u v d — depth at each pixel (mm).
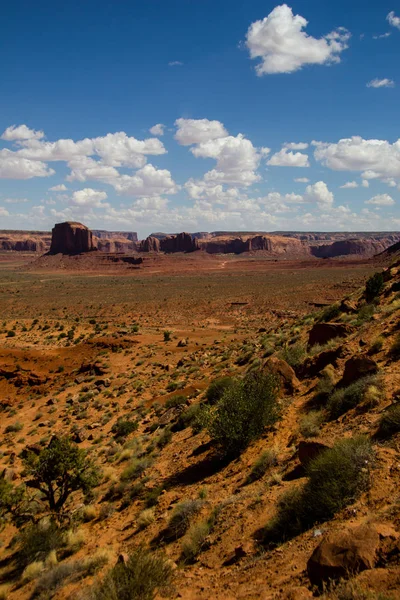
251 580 5922
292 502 7238
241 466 11297
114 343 51375
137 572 6641
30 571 10133
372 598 4043
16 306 118312
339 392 11516
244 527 7914
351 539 4945
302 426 11273
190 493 11281
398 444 7555
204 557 7609
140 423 23297
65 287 163875
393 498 6066
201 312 100375
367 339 15547
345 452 7410
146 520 10703
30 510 14656
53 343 61781
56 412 31453
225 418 12398
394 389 10438
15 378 41656
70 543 11336
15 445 25844
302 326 30094
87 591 7523
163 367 39031
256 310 96188
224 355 35625
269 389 12992
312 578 4934
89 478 14414
